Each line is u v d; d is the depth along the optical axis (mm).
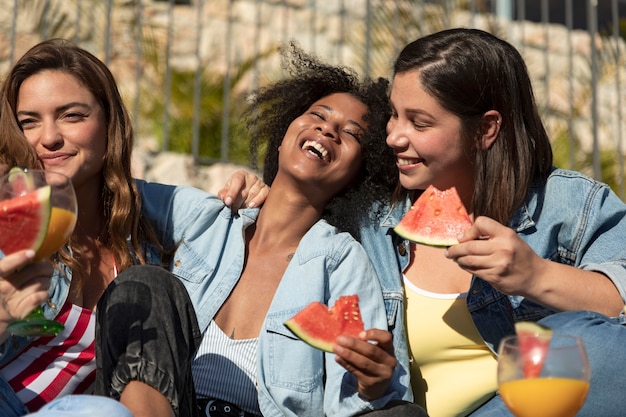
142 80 8961
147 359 3389
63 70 4008
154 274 3564
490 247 3656
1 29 8562
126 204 4113
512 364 2930
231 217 4418
